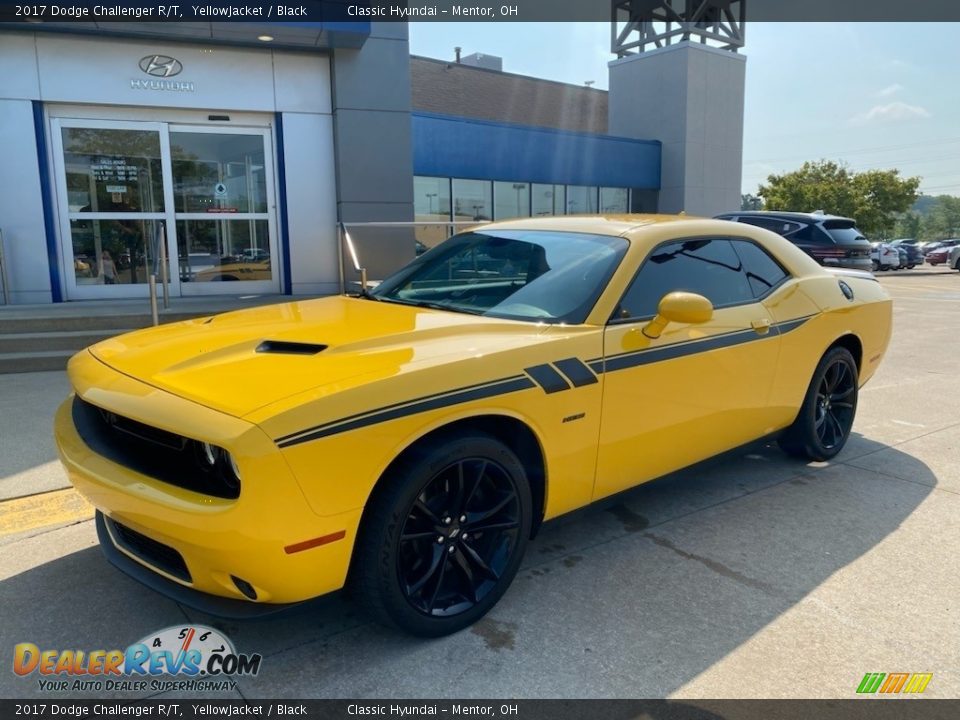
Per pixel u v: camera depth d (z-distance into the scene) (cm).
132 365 274
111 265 945
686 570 319
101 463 251
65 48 875
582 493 310
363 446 230
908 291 1889
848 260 1255
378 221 1007
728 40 2084
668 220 385
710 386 352
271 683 241
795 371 411
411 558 258
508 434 287
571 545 343
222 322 333
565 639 266
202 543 220
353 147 982
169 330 329
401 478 243
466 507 267
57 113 891
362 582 245
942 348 916
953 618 281
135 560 261
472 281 367
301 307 365
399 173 1009
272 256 1010
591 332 303
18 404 573
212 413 223
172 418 227
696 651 259
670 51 2006
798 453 457
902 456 481
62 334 737
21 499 387
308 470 219
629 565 323
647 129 2089
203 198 968
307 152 988
